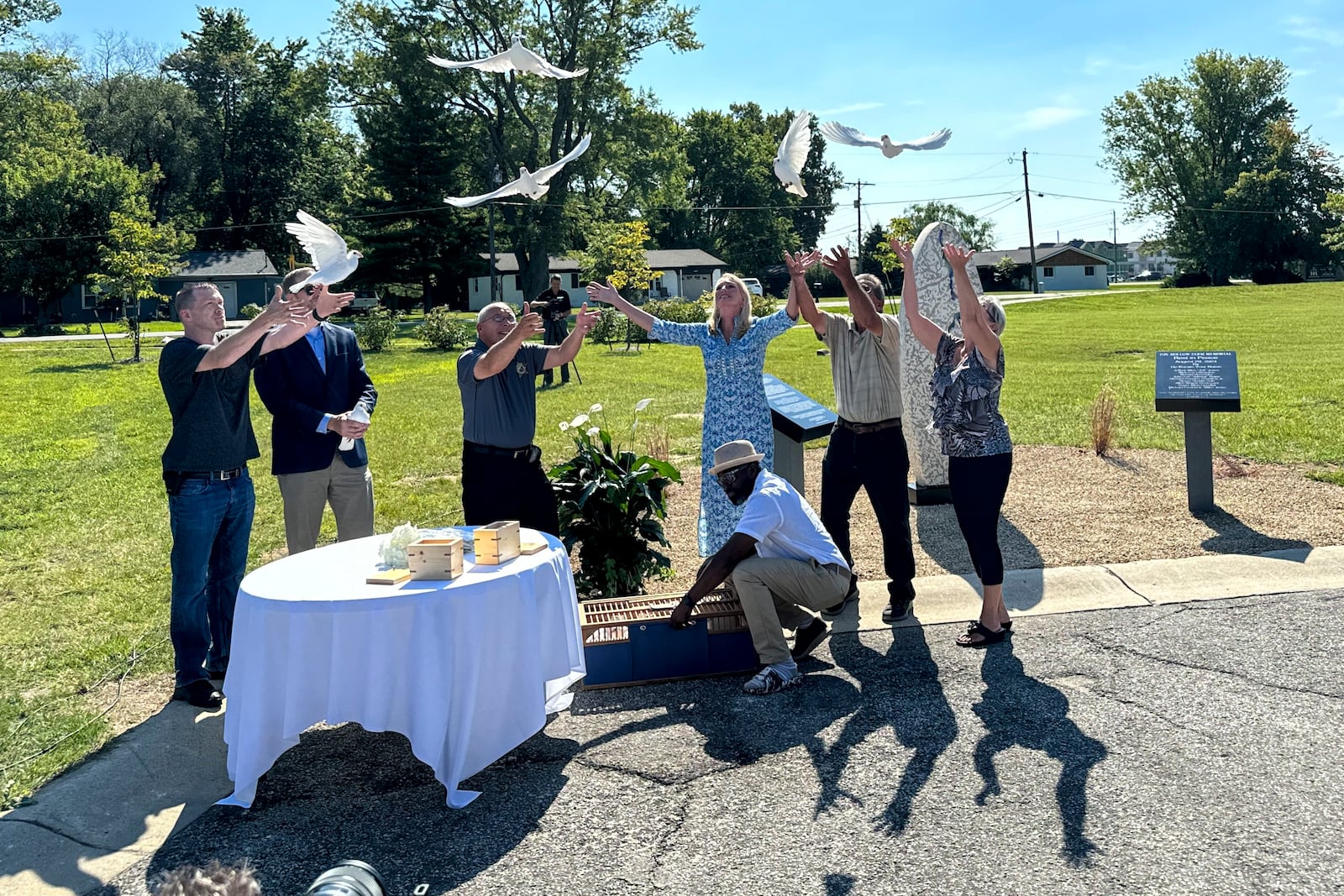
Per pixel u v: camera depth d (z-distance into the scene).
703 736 4.25
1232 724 4.09
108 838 3.65
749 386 5.73
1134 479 8.69
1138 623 5.30
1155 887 3.03
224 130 70.19
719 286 5.70
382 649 3.72
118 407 16.94
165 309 56.28
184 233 59.69
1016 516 7.64
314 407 5.39
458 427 13.18
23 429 14.51
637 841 3.44
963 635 5.27
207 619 5.16
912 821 3.47
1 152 51.56
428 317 30.84
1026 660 4.88
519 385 5.36
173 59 70.19
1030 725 4.17
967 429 4.99
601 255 47.34
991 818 3.47
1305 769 3.70
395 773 4.06
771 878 3.18
